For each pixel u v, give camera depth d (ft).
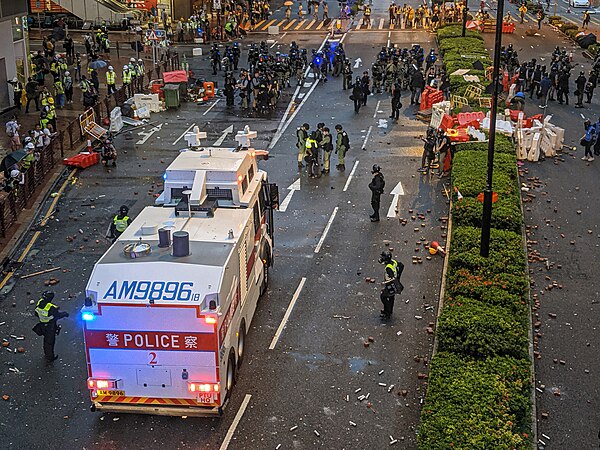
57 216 79.25
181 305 41.55
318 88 144.25
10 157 81.87
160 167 96.07
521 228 71.00
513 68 143.23
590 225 76.79
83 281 64.44
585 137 97.30
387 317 57.52
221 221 50.67
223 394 44.09
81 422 45.16
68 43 156.35
